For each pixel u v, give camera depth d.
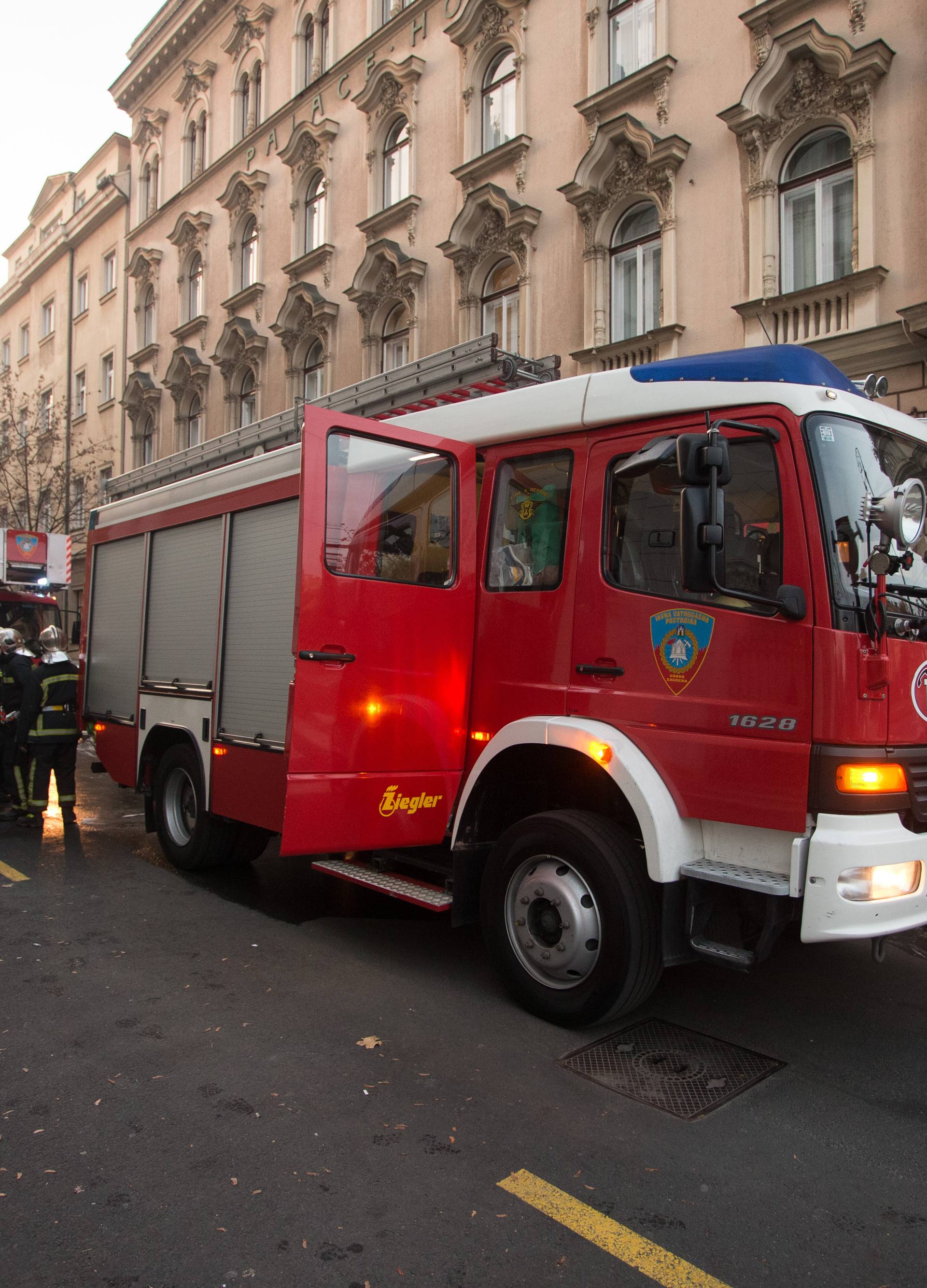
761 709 3.55
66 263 29.28
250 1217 2.67
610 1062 3.74
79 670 8.07
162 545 6.53
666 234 11.61
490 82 14.67
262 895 6.09
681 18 11.62
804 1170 2.99
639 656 3.99
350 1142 3.07
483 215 14.32
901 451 3.95
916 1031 4.16
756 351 3.83
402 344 16.36
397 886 4.64
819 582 3.44
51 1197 2.75
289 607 4.91
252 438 8.08
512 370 5.42
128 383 24.77
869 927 3.32
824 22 10.13
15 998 4.25
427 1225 2.64
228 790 5.46
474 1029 4.02
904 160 9.45
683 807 3.77
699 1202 2.80
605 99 12.42
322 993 4.39
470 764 4.79
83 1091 3.39
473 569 4.84
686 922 3.77
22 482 24.05
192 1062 3.64
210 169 21.78
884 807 3.37
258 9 20.12
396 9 16.22
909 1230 2.70
